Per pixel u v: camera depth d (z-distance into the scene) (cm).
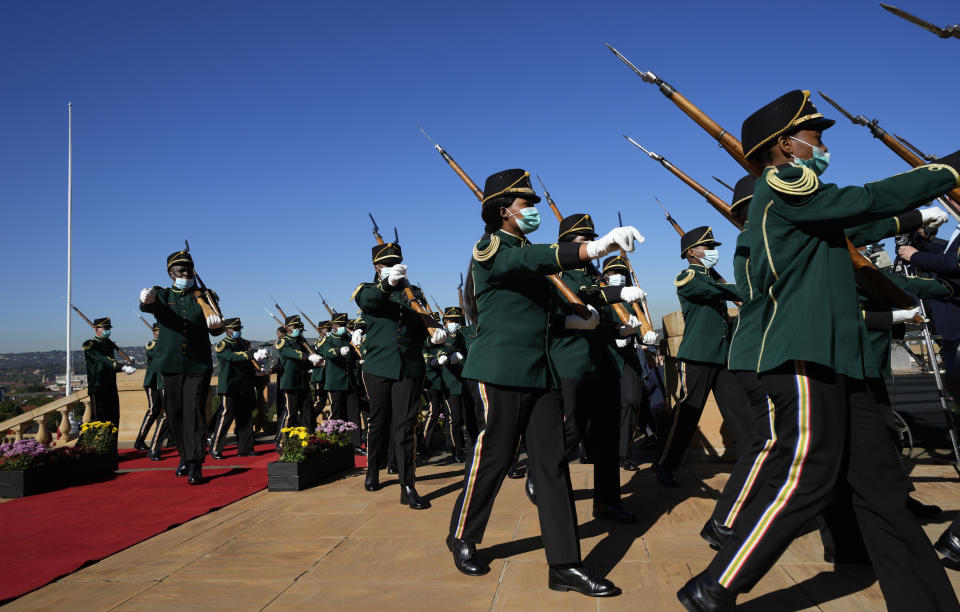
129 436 1150
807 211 228
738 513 353
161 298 672
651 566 340
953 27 243
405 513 491
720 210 392
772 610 273
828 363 225
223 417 911
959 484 486
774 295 245
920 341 631
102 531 469
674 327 739
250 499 577
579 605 290
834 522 322
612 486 437
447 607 294
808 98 251
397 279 501
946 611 215
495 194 343
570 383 447
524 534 411
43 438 1146
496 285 338
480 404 341
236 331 929
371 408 571
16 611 307
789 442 237
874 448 231
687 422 526
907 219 284
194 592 326
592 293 464
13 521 518
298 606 301
